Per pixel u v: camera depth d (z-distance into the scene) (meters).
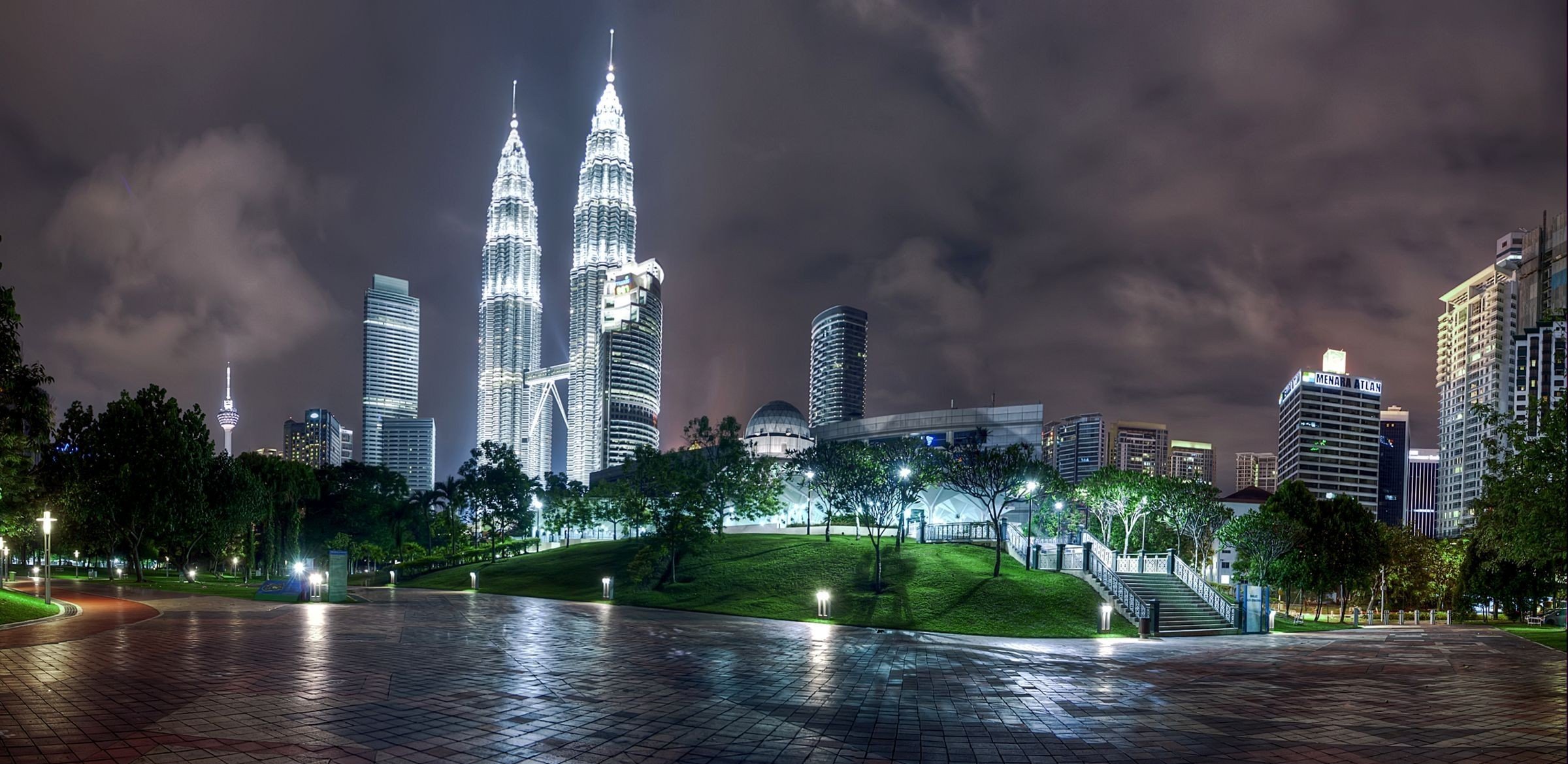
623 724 13.97
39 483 54.78
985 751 12.88
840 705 16.53
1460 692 19.42
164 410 61.28
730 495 64.56
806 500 89.62
